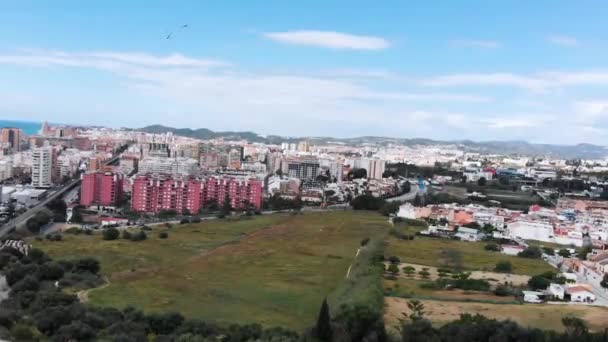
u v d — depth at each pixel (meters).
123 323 186.25
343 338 178.25
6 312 189.50
